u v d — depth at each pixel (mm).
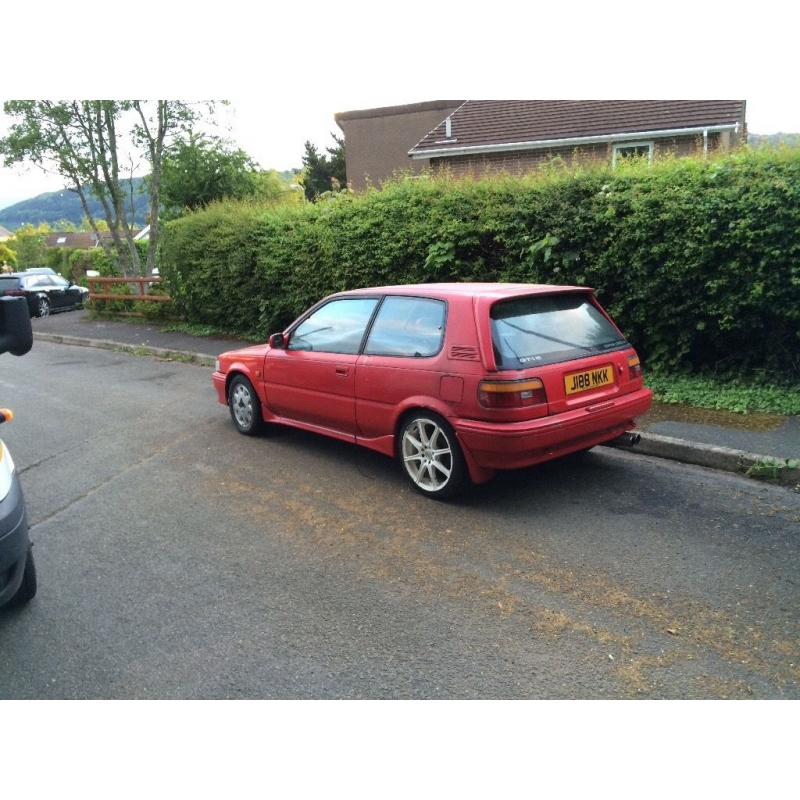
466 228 9531
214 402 9141
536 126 19266
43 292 21969
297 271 12250
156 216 25375
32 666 3449
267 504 5469
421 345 5320
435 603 3881
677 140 16969
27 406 9430
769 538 4469
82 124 23172
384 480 5855
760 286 7035
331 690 3182
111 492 5922
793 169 6887
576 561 4277
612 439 5523
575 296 5590
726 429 6367
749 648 3346
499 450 4770
